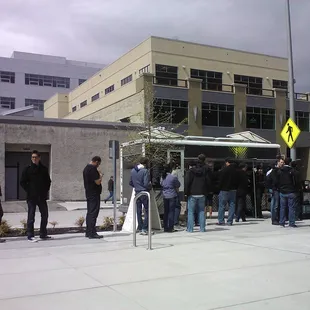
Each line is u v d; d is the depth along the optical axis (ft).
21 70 267.18
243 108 146.10
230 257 26.58
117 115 144.15
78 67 285.43
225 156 52.21
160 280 21.12
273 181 42.50
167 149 47.21
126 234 36.94
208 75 158.71
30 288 19.77
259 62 171.63
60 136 103.40
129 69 163.22
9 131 98.12
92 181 34.73
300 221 46.78
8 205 80.79
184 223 43.93
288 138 54.49
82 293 18.93
